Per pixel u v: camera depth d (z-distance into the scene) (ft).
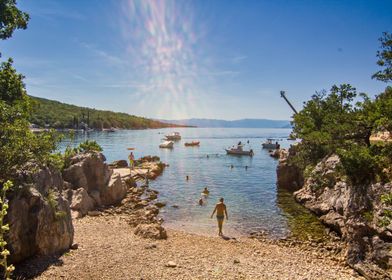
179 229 67.05
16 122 48.44
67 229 48.32
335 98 114.73
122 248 50.11
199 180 128.06
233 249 54.19
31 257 42.52
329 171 79.87
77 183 83.20
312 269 45.98
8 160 43.21
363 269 44.88
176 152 254.06
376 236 46.73
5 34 65.05
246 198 97.40
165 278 39.50
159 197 97.40
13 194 41.04
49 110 587.68
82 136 438.81
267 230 67.31
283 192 106.63
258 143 383.04
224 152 255.29
